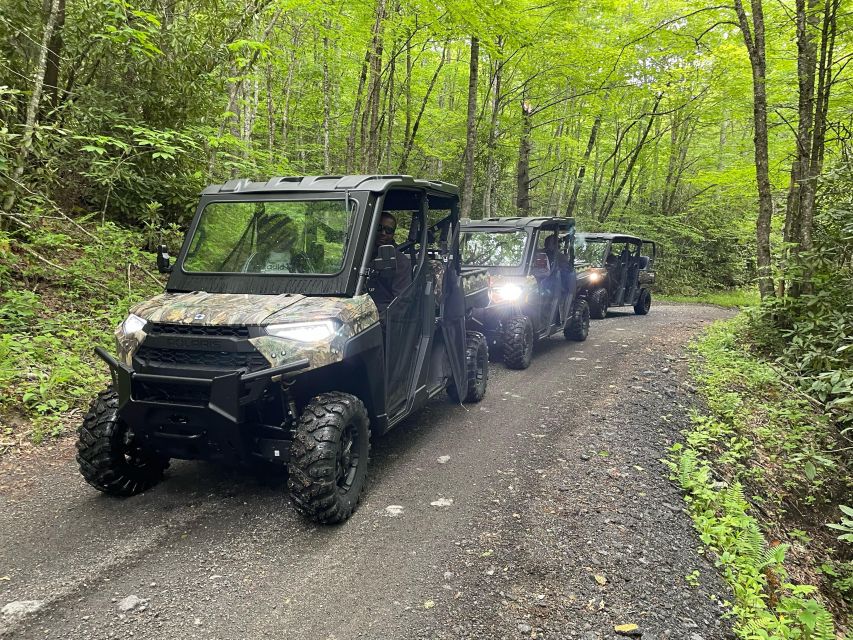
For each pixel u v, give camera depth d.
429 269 4.86
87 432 3.57
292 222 4.01
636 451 4.87
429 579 2.96
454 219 5.47
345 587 2.88
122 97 8.80
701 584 3.12
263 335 3.21
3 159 6.77
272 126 14.95
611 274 13.77
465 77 18.80
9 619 2.55
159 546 3.21
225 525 3.46
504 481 4.22
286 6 10.35
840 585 4.29
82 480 4.04
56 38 8.07
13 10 7.88
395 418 4.26
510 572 3.05
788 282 9.38
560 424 5.57
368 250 3.86
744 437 5.71
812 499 5.27
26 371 5.30
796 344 8.00
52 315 6.64
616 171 21.84
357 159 18.12
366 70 13.40
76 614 2.61
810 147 9.04
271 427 3.46
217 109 9.95
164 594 2.78
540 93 17.62
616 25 17.16
